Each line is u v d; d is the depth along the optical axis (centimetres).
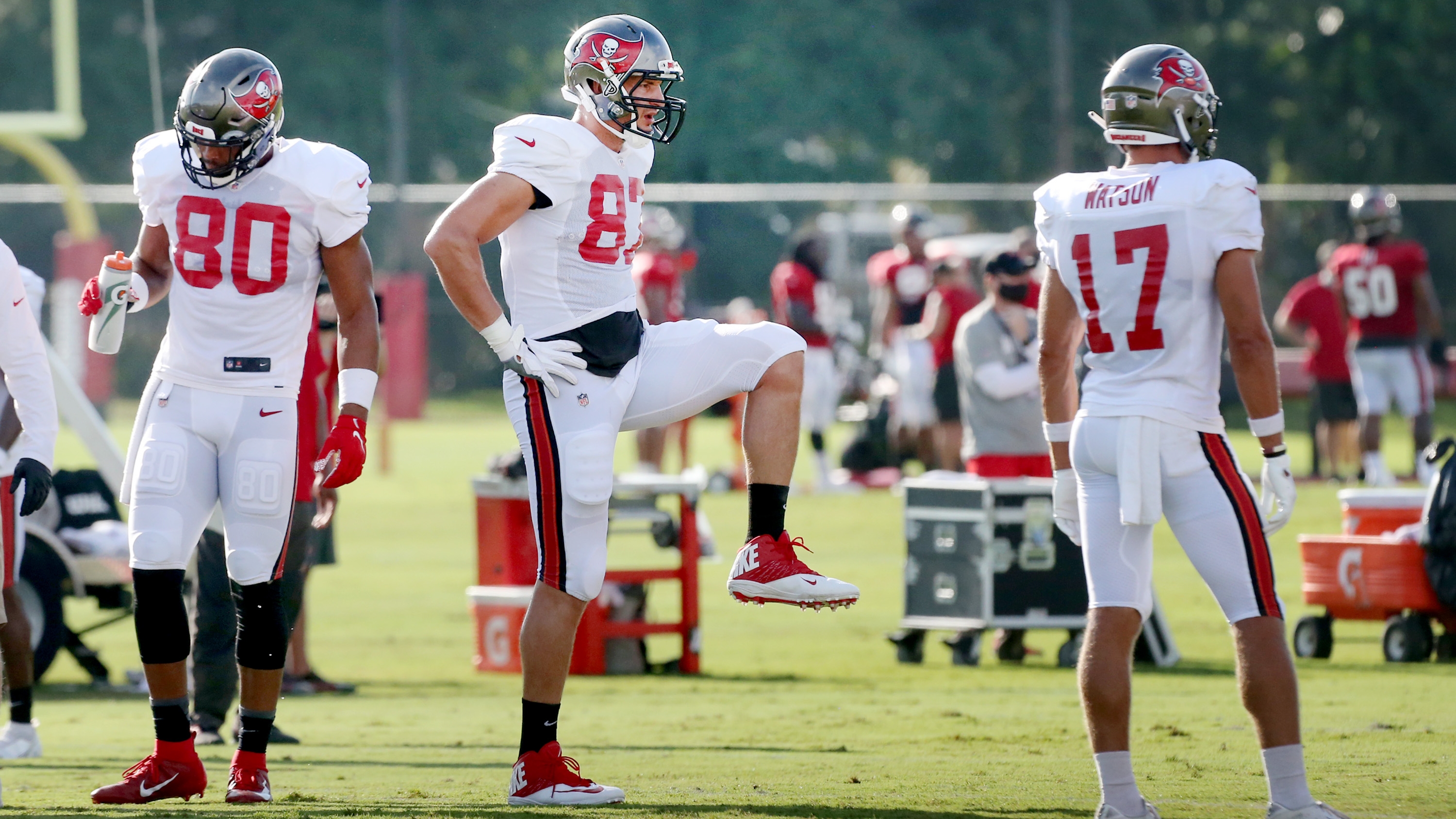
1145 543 1504
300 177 1636
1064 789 1675
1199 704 2358
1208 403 1477
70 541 2850
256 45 11575
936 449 4991
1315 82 11519
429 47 11700
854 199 7125
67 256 7806
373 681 2827
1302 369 6781
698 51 11562
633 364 1673
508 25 12019
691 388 1673
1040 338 1555
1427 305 5203
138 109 11288
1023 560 2869
